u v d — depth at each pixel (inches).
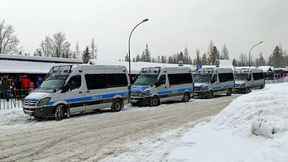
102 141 382.0
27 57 1194.0
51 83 602.2
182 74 924.6
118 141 380.5
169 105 829.2
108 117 601.6
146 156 296.4
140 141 374.9
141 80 852.0
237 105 418.9
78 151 332.5
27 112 557.0
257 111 370.9
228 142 317.1
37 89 603.8
